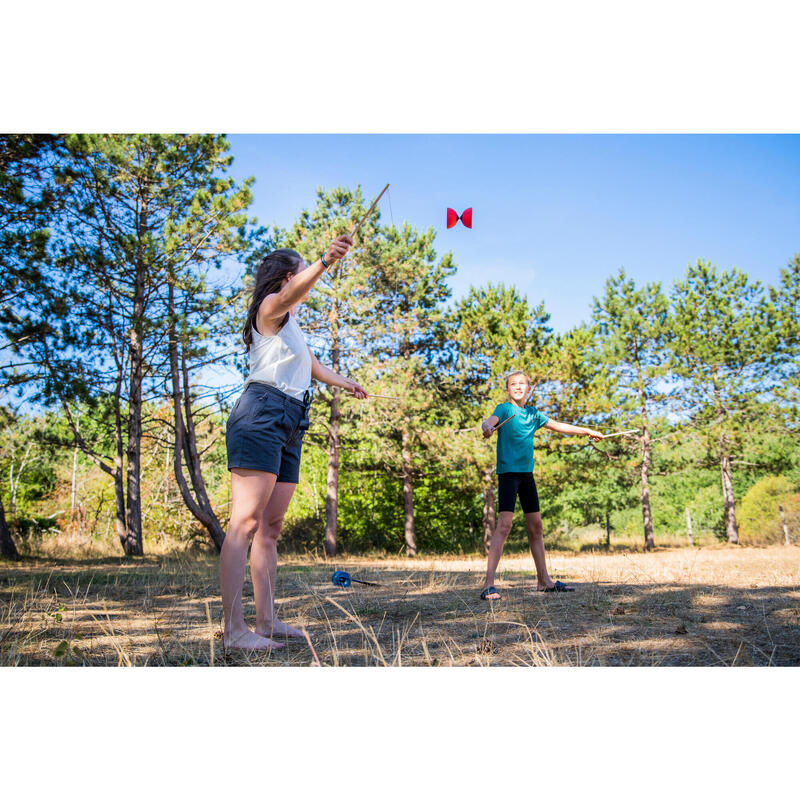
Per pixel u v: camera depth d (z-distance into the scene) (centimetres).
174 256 1134
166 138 1116
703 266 1903
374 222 1641
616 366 1975
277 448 249
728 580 404
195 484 1216
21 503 2372
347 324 1620
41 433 1298
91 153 1052
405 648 234
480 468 1728
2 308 1017
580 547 2223
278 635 254
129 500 1241
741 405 1875
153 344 1197
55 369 1083
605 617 273
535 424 394
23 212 988
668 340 1923
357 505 2195
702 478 2883
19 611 328
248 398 251
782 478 2150
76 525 2145
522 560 948
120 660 221
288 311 255
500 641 238
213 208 1127
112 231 1152
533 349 1802
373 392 1603
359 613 305
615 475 2078
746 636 232
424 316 1739
